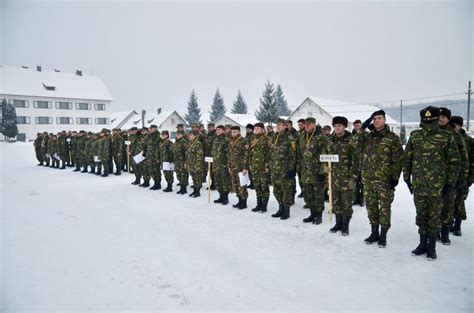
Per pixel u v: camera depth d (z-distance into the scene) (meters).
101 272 3.96
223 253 4.54
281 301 3.24
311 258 4.34
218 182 7.82
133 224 6.02
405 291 3.42
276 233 5.43
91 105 54.72
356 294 3.37
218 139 7.82
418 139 4.35
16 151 26.09
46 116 50.44
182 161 9.02
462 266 4.00
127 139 14.16
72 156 16.28
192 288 3.53
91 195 9.01
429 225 4.20
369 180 4.77
